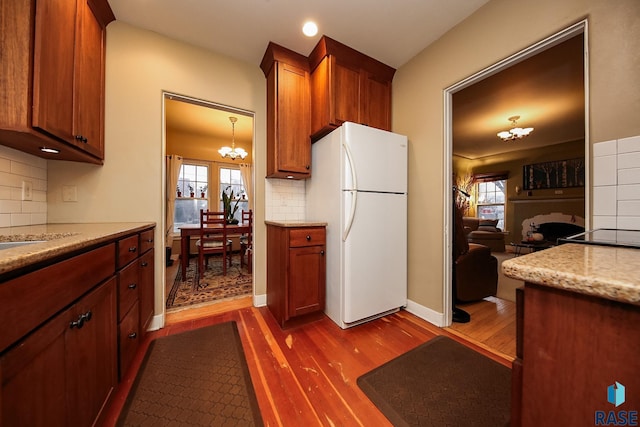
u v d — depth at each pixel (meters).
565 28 1.27
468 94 2.97
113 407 1.12
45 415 0.66
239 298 2.50
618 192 1.08
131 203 1.82
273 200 2.40
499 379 1.33
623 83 1.07
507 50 1.52
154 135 1.90
